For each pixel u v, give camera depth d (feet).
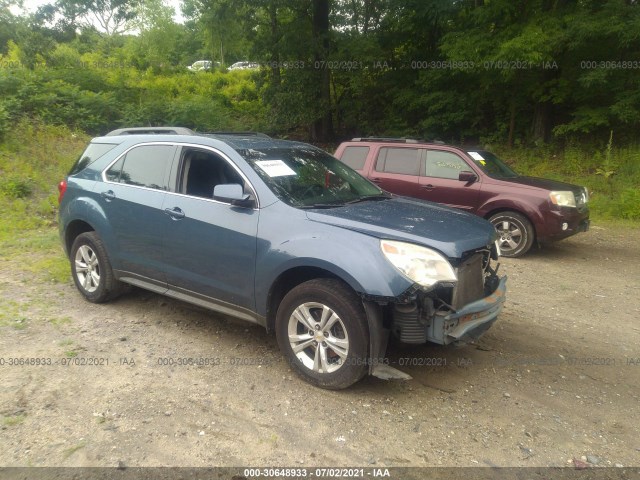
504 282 14.16
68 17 80.43
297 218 12.86
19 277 20.10
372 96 64.23
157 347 14.53
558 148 50.49
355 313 11.64
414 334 11.83
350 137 68.13
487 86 50.62
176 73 101.60
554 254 27.35
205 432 10.67
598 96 48.16
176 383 12.59
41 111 51.29
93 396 11.91
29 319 16.14
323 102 63.87
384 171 29.27
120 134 18.54
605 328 17.12
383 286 11.21
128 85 69.92
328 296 11.90
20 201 31.30
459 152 27.76
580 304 19.49
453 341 11.89
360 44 58.85
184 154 15.44
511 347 15.31
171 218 14.84
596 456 10.32
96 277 17.54
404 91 60.18
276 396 12.11
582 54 45.98
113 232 16.52
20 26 89.30
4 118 41.93
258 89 70.54
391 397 12.21
